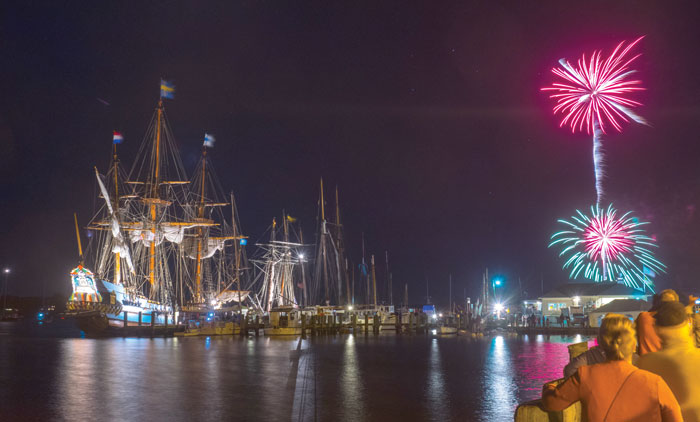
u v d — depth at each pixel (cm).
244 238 12712
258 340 7212
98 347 5759
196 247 12106
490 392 2622
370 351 5216
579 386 538
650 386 507
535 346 5966
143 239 10488
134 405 2270
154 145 10950
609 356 534
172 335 8419
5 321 17775
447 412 2139
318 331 8544
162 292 10400
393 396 2503
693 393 579
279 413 2100
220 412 2125
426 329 9744
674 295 732
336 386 2827
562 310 9738
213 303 11675
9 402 2344
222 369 3575
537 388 2756
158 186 10825
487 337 8162
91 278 8144
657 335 625
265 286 13062
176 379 3070
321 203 11988
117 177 9675
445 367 3738
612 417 512
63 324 16350
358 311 10156
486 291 12875
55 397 2469
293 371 3431
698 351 598
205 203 12788
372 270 12462
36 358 4378
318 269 11900
